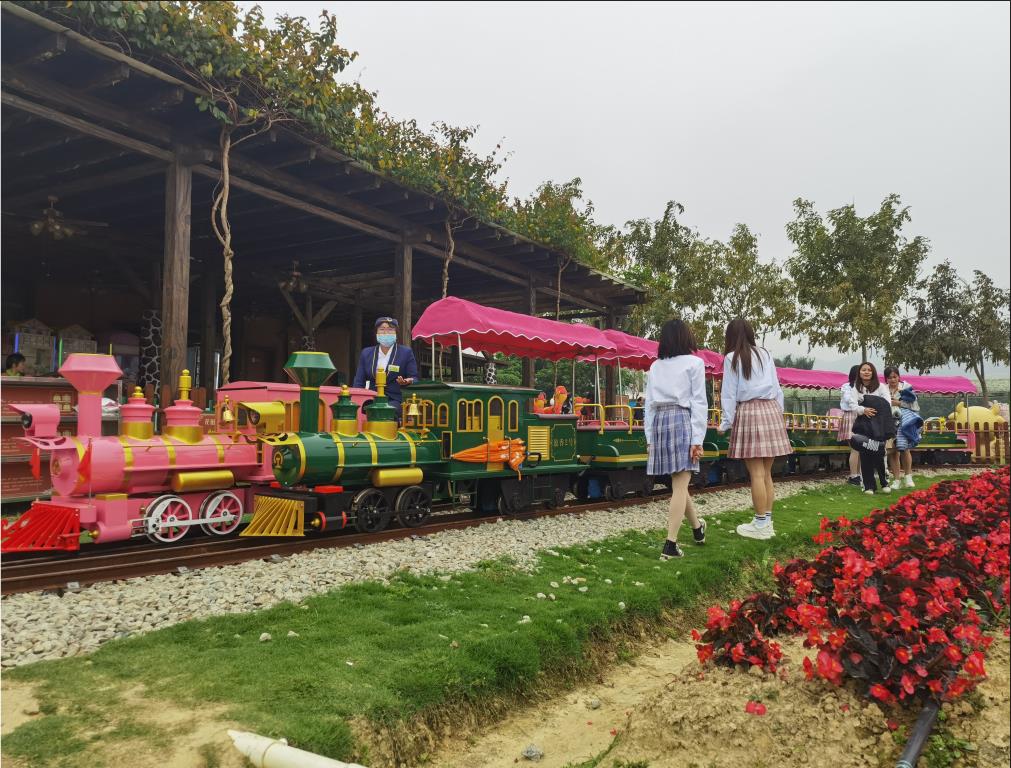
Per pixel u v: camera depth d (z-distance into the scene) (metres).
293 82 9.55
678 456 6.17
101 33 8.02
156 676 3.26
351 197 12.82
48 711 2.90
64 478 6.09
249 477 7.23
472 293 21.69
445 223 13.70
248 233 15.12
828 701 3.05
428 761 3.10
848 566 3.42
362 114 11.25
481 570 5.49
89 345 16.67
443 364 23.39
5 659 3.53
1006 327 25.41
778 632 3.77
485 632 4.03
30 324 15.62
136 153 10.48
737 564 6.13
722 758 2.84
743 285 25.45
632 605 4.82
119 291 18.48
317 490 6.72
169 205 9.85
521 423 8.52
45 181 12.34
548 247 16.03
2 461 8.16
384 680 3.29
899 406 11.57
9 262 16.23
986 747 2.81
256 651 3.59
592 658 4.29
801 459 14.78
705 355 13.66
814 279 23.83
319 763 2.46
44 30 7.44
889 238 22.95
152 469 6.31
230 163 10.58
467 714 3.41
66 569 5.45
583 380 33.00
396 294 13.95
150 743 2.66
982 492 7.52
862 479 11.44
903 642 3.07
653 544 6.69
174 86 8.69
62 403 8.85
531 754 3.23
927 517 5.98
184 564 5.52
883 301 22.14
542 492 8.84
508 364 25.39
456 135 13.16
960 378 24.39
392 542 6.49
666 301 25.92
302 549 6.21
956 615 3.39
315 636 3.81
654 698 3.31
